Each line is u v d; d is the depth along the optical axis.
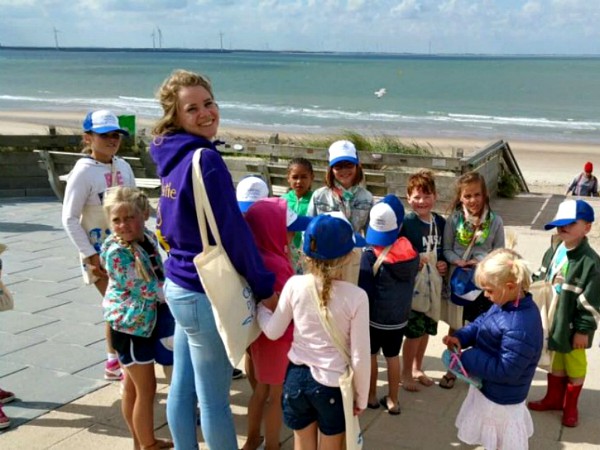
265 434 3.37
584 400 4.05
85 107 45.12
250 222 3.19
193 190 2.69
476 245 4.14
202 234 2.68
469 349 3.10
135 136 11.70
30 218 9.36
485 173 10.54
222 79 89.69
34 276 6.58
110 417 3.82
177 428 3.01
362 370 2.71
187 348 2.96
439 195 9.13
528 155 24.38
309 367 2.79
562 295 3.57
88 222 4.05
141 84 75.88
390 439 3.60
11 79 85.00
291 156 10.84
